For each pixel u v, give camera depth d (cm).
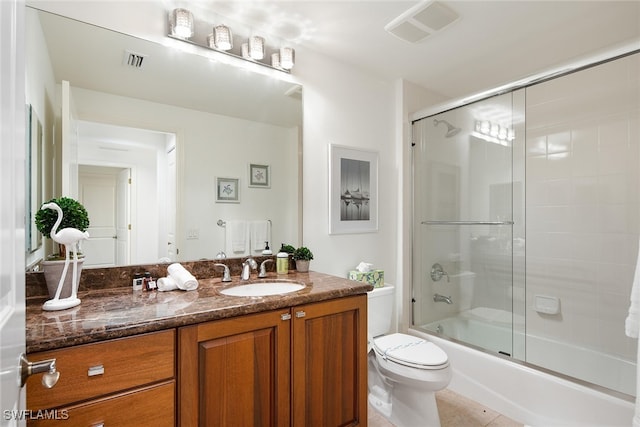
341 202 228
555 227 243
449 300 268
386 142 258
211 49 176
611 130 219
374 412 195
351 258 235
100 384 93
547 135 248
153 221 160
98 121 146
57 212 121
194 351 110
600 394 158
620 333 214
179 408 107
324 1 166
